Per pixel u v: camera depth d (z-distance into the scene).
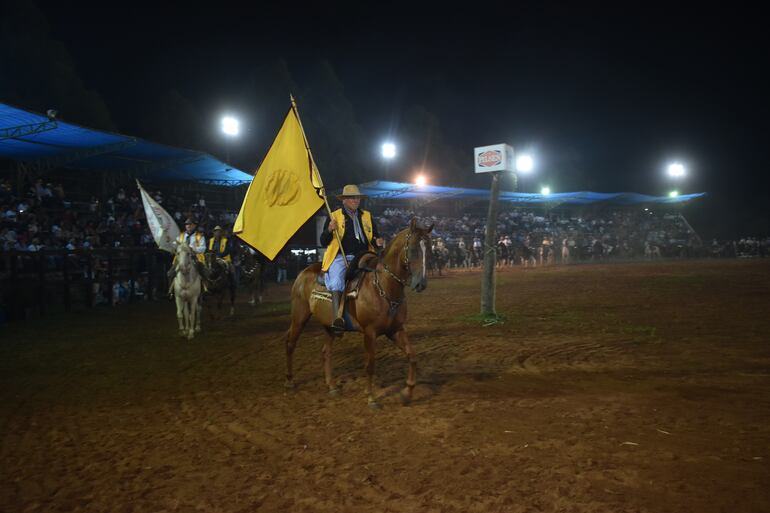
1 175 22.11
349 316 6.98
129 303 19.92
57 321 15.42
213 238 15.22
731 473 4.51
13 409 7.21
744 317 12.49
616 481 4.44
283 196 7.72
